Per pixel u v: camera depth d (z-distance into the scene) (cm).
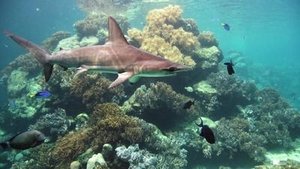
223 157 1430
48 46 2456
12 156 1505
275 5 4594
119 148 962
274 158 1517
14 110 1731
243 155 1450
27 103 1694
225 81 1720
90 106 1314
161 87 1340
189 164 1368
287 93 3641
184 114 1438
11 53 7269
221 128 1480
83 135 1084
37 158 1171
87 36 2267
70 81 1386
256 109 1839
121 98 1388
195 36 1989
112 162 966
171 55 1531
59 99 1415
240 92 1802
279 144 1642
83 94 1330
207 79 1755
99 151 1012
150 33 1731
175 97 1380
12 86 2089
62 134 1282
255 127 1670
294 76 4703
